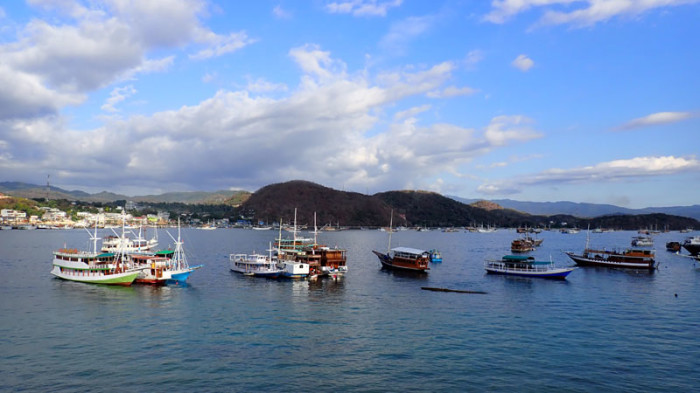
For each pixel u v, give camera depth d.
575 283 98.69
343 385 39.00
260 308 68.44
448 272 118.81
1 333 52.91
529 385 39.62
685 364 45.12
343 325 58.78
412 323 60.28
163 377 40.00
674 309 70.62
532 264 112.19
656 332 56.62
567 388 39.12
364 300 76.25
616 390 38.84
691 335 55.41
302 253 106.56
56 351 46.59
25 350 46.78
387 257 127.19
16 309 65.56
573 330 57.31
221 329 55.88
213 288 86.00
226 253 170.25
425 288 88.81
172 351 47.00
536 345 50.81
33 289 82.19
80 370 41.38
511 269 111.12
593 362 45.44
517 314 66.12
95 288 83.75
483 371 42.69
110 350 47.06
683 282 101.06
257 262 105.56
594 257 135.38
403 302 74.75
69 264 92.69
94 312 64.06
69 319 59.84
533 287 92.50
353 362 44.62
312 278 100.56
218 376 40.41
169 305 69.38
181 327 56.47
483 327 58.47
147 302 71.44
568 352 48.41
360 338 52.81
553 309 69.94
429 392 37.91
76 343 49.28
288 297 78.06
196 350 47.47
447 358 46.09
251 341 50.94
